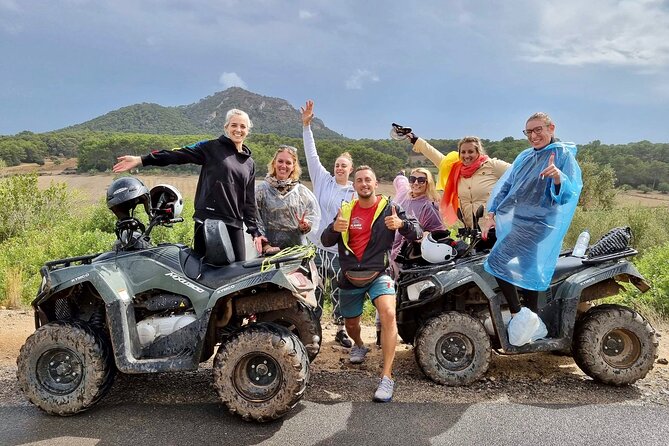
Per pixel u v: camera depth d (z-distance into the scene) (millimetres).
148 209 5062
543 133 5164
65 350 4582
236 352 4406
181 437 4168
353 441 4098
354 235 5164
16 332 6949
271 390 4391
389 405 4766
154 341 4758
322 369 5770
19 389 5121
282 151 6320
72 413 4500
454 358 5281
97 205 22297
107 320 4586
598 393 5090
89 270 4703
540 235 5121
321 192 6895
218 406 4758
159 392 5082
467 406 4738
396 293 5727
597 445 4027
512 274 5160
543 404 4793
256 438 4156
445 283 5285
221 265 4824
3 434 4203
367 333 7297
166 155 5254
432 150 6910
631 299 8523
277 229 6301
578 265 5539
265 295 4906
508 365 5875
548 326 5492
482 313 5707
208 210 5309
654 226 26516
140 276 4801
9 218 21125
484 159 6043
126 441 4098
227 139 5426
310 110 7137
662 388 5230
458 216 6332
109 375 4605
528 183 5188
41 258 13062
